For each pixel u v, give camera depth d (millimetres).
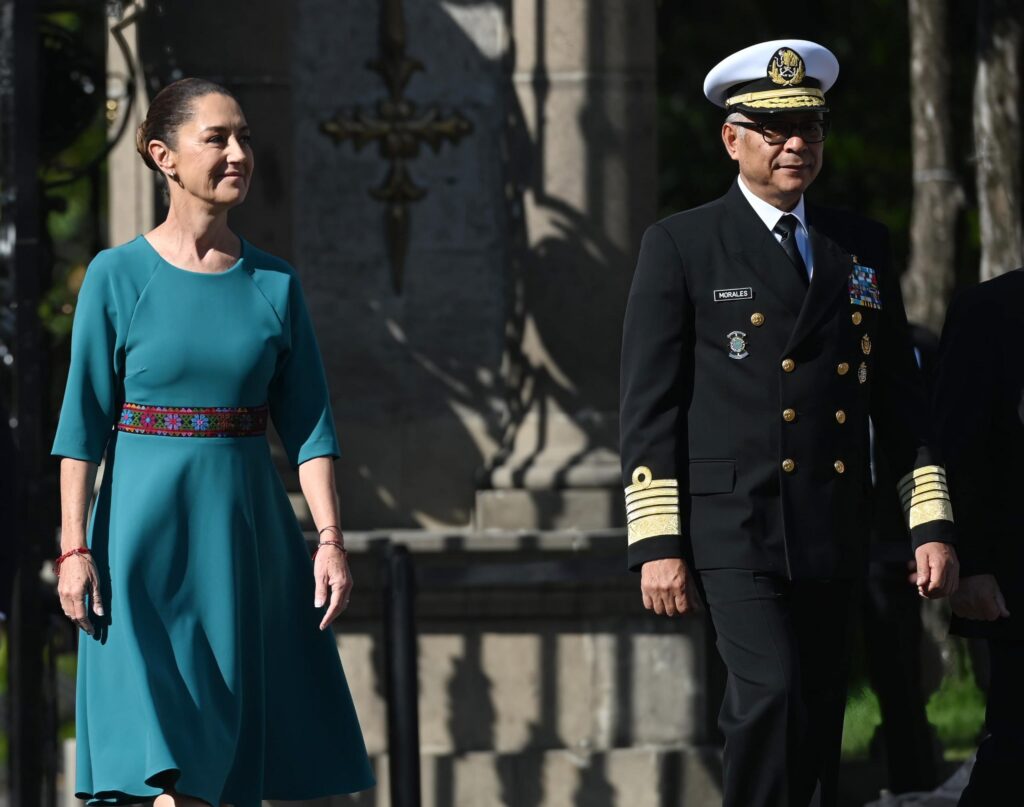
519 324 26750
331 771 17266
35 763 23234
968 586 18188
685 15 52562
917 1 36406
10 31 26062
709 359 16594
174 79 26438
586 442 26438
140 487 16484
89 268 16688
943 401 18469
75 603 16266
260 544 16984
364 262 26781
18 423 23391
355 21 26781
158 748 15641
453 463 26750
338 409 26672
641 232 26812
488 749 25875
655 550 16328
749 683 16078
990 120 34469
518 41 26844
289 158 26375
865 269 16859
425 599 25766
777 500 16391
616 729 25984
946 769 26797
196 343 16562
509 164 26859
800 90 16562
